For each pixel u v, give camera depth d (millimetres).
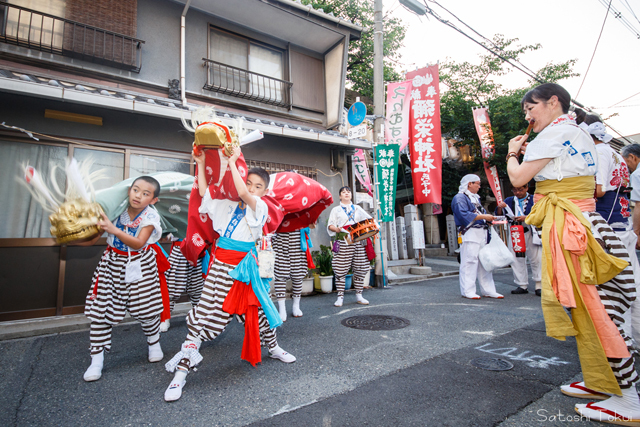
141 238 2494
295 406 1971
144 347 3209
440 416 1815
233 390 2205
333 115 7344
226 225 2340
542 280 1944
